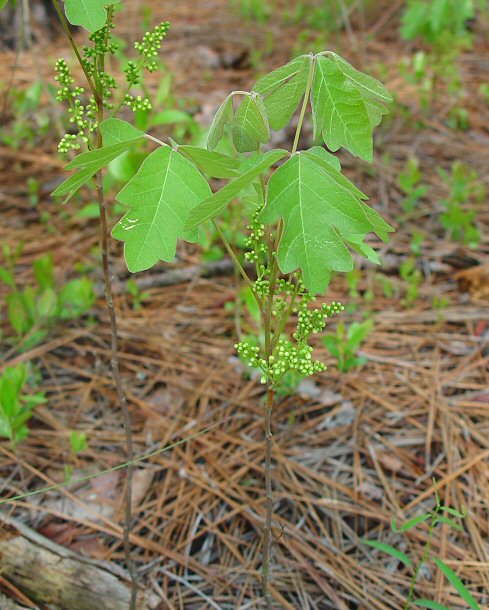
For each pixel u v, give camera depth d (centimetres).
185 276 366
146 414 285
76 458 264
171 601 216
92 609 212
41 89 457
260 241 173
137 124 370
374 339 326
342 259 128
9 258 340
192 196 139
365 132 139
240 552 236
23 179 442
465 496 253
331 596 219
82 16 134
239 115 141
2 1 149
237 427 280
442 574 226
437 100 547
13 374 262
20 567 218
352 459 268
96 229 400
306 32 644
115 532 237
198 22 698
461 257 377
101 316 336
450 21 526
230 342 324
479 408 286
